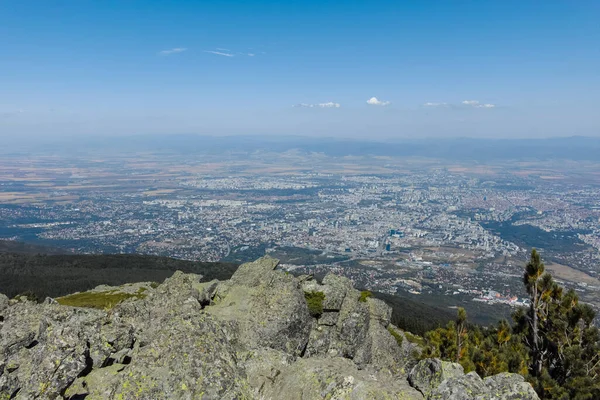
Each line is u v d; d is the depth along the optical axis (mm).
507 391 17938
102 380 19422
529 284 35344
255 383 20969
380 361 36344
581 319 33125
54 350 19344
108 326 23750
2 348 21578
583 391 28156
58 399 17859
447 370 20859
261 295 34594
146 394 16922
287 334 31875
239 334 30406
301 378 21062
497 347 35344
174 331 19359
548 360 33344
